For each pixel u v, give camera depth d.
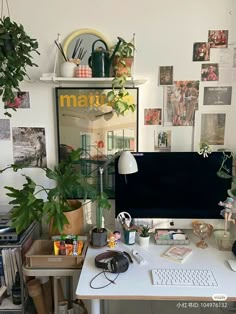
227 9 1.69
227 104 1.77
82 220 1.78
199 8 1.69
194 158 1.66
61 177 1.65
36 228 1.82
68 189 1.63
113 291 1.24
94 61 1.67
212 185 1.67
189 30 1.71
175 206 1.70
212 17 1.70
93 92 1.76
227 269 1.40
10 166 1.78
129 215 1.71
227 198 1.62
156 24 1.71
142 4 1.70
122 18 1.71
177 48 1.73
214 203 1.68
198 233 1.64
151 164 1.67
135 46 1.73
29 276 1.60
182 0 1.69
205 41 1.72
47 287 1.71
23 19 1.72
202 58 1.73
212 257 1.51
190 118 1.79
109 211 1.89
